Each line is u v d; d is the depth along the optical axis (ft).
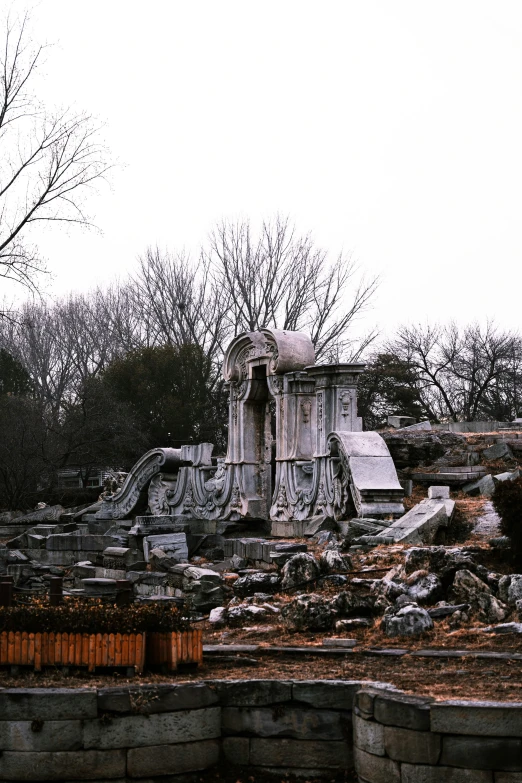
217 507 107.24
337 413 92.84
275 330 100.94
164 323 234.58
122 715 45.03
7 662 48.62
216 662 51.78
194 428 215.72
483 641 53.78
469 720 40.11
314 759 45.47
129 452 204.44
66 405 214.48
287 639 57.21
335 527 87.81
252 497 104.27
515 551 66.80
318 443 93.97
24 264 131.13
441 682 45.47
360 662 50.72
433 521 77.66
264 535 101.65
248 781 45.65
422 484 99.04
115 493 123.54
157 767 45.24
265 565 82.43
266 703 46.16
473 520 80.94
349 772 45.06
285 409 98.32
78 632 48.62
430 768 40.50
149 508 119.34
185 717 45.78
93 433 201.05
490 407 243.60
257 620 62.34
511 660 49.29
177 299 233.14
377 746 42.11
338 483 88.48
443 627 56.29
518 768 39.47
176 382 217.36
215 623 62.69
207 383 223.71
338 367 92.84
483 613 57.11
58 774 44.57
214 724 46.42
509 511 67.10
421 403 231.91
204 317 230.89
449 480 98.22
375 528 80.74
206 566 84.94
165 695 45.57
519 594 58.29
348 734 45.24
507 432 113.60
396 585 60.29
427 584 59.98
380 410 226.58
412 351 239.09
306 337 100.42
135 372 217.97
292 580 67.36
